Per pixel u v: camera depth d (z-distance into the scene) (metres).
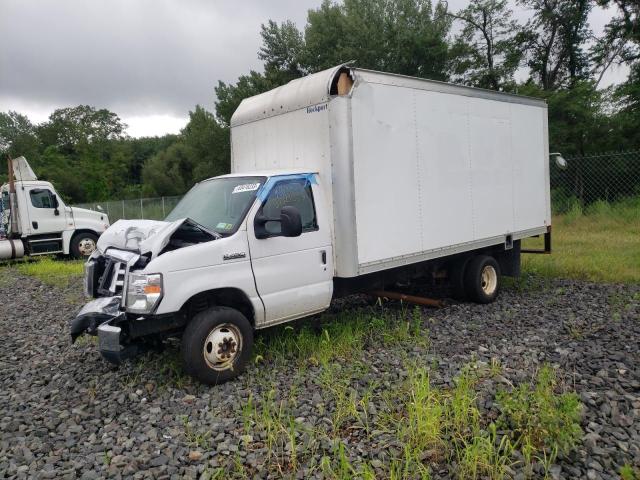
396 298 7.50
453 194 7.15
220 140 35.22
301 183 5.76
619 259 10.16
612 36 26.14
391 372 5.03
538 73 30.05
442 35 29.11
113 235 5.61
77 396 4.97
